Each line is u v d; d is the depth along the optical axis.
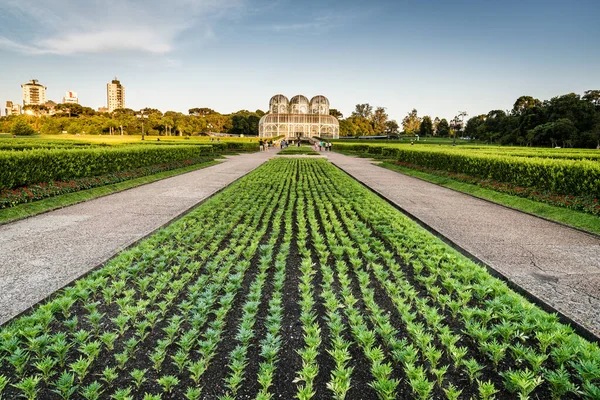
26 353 4.08
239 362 3.89
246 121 143.50
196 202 13.40
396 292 5.62
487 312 4.83
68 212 11.47
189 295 5.64
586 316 5.16
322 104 114.06
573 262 7.48
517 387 3.65
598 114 61.34
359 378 3.93
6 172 11.27
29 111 172.25
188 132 126.19
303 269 6.73
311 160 35.41
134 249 7.46
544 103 77.31
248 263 6.91
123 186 16.33
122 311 4.95
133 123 112.56
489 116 108.12
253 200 13.18
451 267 6.74
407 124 171.25
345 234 8.87
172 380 3.63
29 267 6.72
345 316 5.25
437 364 4.17
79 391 3.70
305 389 3.42
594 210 11.10
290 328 4.88
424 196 15.70
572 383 3.79
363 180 21.06
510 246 8.55
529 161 14.72
